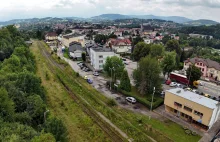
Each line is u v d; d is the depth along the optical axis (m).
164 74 54.91
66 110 34.22
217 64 63.41
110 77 53.78
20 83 32.94
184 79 52.12
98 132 28.06
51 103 36.44
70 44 95.69
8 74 36.41
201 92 47.69
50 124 22.66
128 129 29.16
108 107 36.62
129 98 39.47
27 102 28.50
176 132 29.31
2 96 24.14
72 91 43.84
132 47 93.62
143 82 42.09
